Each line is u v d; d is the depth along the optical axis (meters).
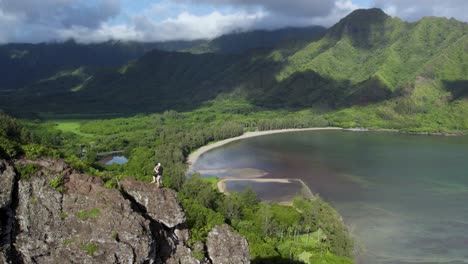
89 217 39.66
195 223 52.31
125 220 40.41
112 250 38.81
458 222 160.00
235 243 51.12
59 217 39.19
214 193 164.25
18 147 43.16
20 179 39.69
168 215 46.09
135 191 45.75
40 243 38.00
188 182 174.38
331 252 126.06
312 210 148.62
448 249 136.75
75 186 41.75
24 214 38.56
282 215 148.88
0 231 36.44
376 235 147.38
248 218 146.88
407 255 132.00
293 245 127.44
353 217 166.00
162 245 44.69
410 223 159.00
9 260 36.72
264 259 100.38
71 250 38.19
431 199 189.88
